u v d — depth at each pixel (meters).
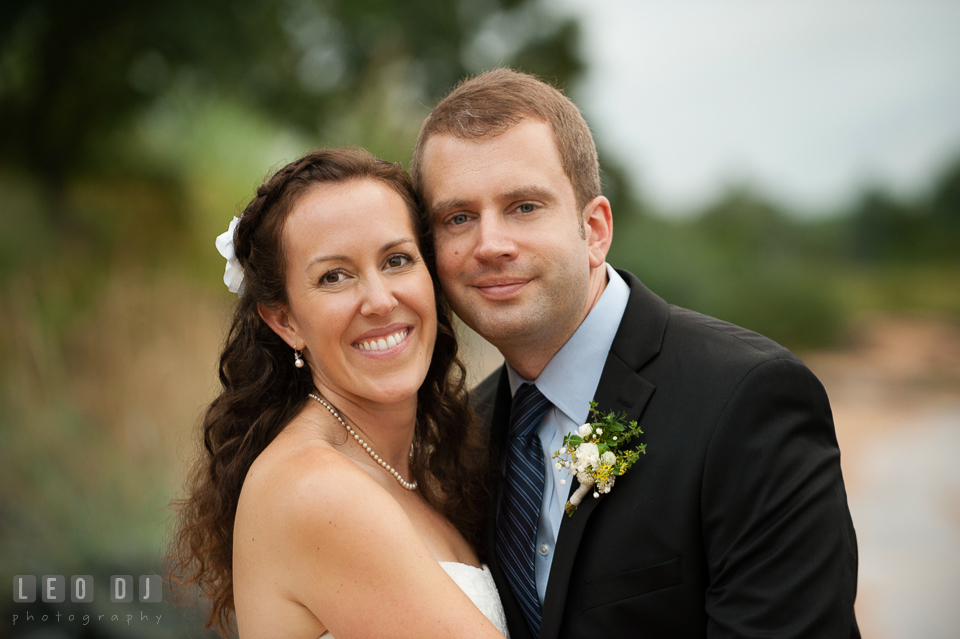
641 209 17.86
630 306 2.16
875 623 4.73
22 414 4.96
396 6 12.74
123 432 5.14
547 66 15.33
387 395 1.96
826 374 14.34
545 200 2.00
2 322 5.38
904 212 23.67
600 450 1.90
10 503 4.49
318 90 11.62
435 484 2.31
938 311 20.53
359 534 1.70
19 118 9.32
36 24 9.15
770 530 1.74
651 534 1.87
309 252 1.90
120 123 9.66
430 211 2.09
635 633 1.87
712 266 16.58
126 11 8.98
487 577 2.12
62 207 8.29
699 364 1.95
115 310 5.89
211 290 6.83
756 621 1.70
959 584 5.29
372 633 1.69
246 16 9.84
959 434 9.99
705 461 1.82
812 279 18.20
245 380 2.13
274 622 1.78
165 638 3.86
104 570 4.27
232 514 2.05
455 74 13.61
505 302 2.03
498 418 2.42
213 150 9.24
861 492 7.55
